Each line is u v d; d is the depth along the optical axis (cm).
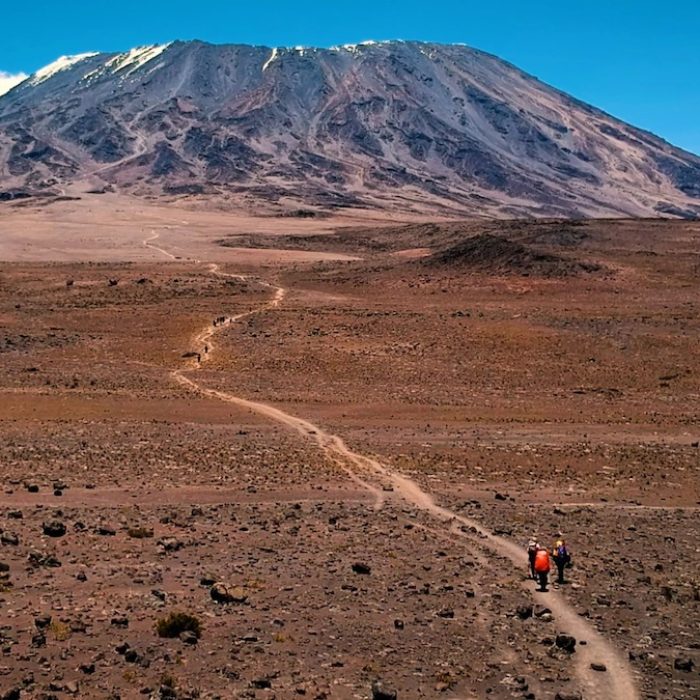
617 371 6531
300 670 1748
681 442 4703
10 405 5225
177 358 7075
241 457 4034
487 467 4078
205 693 1619
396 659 1834
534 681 1767
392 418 5203
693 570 2584
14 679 1620
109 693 1593
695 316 7994
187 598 2106
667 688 1759
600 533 2992
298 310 8844
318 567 2417
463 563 2534
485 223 16538
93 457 3891
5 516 2788
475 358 6931
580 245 11788
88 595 2092
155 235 18638
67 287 10519
